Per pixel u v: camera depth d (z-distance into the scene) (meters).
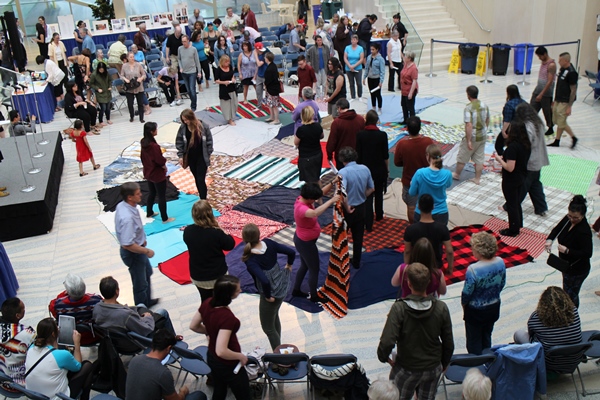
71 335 5.14
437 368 4.32
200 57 16.06
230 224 8.41
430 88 15.28
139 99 13.55
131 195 6.08
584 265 5.63
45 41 19.08
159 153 8.23
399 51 14.77
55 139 11.30
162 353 4.32
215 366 4.47
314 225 6.08
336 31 16.11
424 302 4.18
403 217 8.31
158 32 21.36
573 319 4.79
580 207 5.44
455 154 10.48
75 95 12.82
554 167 9.82
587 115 12.46
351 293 6.69
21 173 9.57
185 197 9.45
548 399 5.01
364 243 7.68
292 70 16.45
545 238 7.62
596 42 15.30
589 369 5.36
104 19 23.16
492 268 4.87
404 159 7.44
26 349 5.10
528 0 16.19
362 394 4.80
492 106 13.37
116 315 5.26
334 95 11.51
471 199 8.78
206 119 13.21
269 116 13.41
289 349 5.16
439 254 5.58
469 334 5.16
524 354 4.54
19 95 13.73
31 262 7.91
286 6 24.34
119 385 4.98
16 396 4.89
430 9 18.64
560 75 10.31
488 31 17.73
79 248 8.20
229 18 20.25
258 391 5.15
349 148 6.61
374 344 5.88
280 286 5.36
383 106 13.59
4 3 22.66
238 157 11.03
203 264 5.64
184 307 6.70
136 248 6.09
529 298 6.46
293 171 10.20
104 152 11.86
